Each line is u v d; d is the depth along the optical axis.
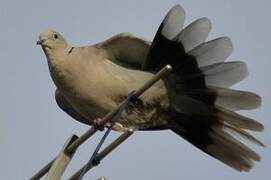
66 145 8.69
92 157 8.55
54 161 8.77
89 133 8.62
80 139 8.63
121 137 8.70
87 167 8.51
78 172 8.59
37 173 9.00
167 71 8.97
